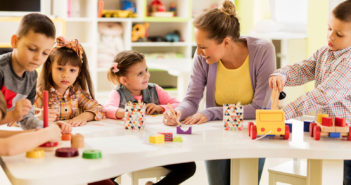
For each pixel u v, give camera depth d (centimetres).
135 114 169
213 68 198
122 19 505
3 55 166
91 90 201
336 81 164
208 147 143
